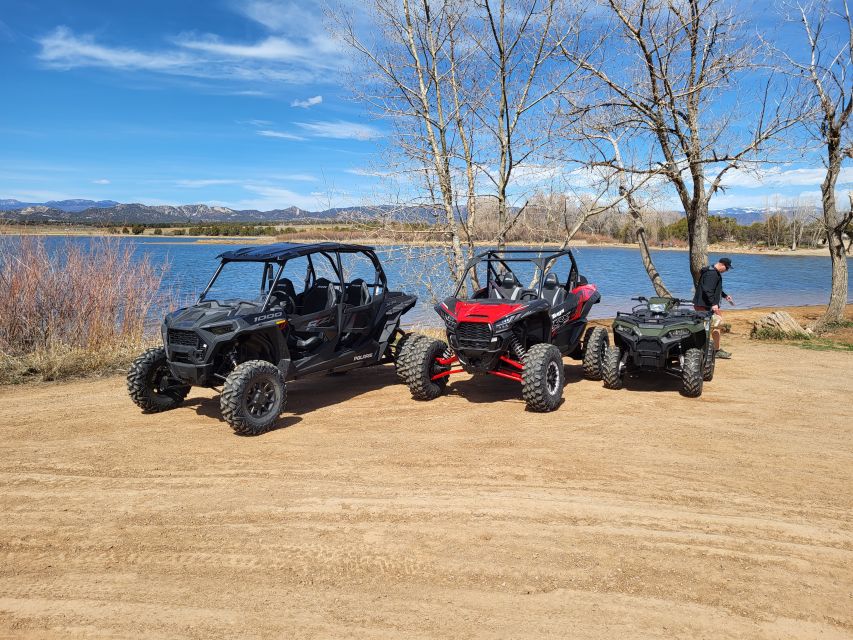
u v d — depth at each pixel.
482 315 6.85
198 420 6.57
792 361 10.09
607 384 7.82
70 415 6.84
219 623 2.88
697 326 7.61
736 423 6.30
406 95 11.15
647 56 10.55
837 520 4.00
